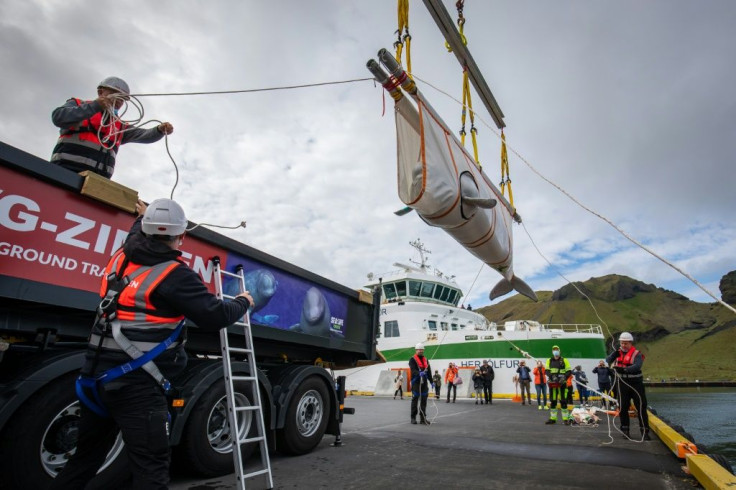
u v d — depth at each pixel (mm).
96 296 3053
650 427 7402
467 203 3361
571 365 17500
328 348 5836
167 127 3961
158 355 1903
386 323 21297
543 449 5582
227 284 4230
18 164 2613
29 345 2988
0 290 2508
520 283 4961
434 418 9977
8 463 2547
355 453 5270
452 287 22938
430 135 3188
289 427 4895
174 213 2051
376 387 20125
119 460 3141
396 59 3166
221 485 3736
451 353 19125
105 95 3428
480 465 4578
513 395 17781
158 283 1906
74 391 2871
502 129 5562
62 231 2875
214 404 3969
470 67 4660
